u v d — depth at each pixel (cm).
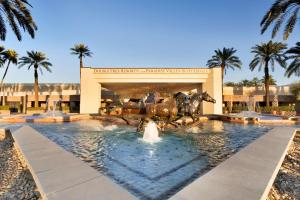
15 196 402
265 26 1506
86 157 607
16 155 698
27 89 4472
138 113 2014
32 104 4166
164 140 867
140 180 433
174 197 309
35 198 391
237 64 3662
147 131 937
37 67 3712
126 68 2777
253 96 4144
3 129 1098
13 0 1361
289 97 4112
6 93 4412
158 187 400
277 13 1421
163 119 1091
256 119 1561
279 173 536
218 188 338
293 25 1473
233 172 407
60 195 314
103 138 913
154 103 1120
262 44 3203
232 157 504
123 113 2159
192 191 327
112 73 2770
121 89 3375
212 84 2730
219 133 1061
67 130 1183
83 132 1094
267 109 3083
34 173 402
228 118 1772
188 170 495
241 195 315
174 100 1145
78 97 4216
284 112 2720
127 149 704
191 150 692
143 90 3428
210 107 2738
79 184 352
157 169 501
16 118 1695
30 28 1475
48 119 1708
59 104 4222
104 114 2381
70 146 757
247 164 455
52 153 547
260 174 399
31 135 830
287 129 984
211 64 3797
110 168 507
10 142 932
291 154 721
